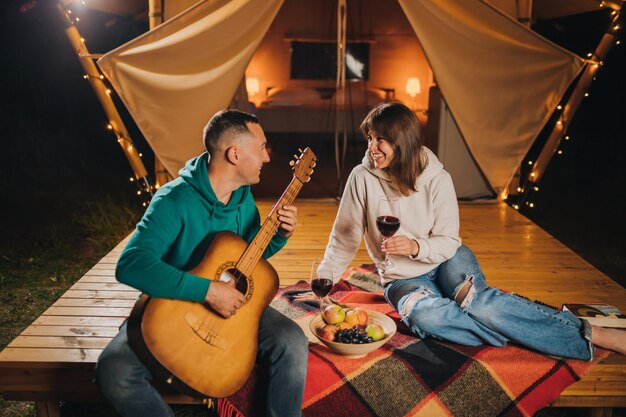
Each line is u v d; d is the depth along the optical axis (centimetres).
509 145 500
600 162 726
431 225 265
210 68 467
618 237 525
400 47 834
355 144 782
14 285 421
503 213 500
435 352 247
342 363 238
